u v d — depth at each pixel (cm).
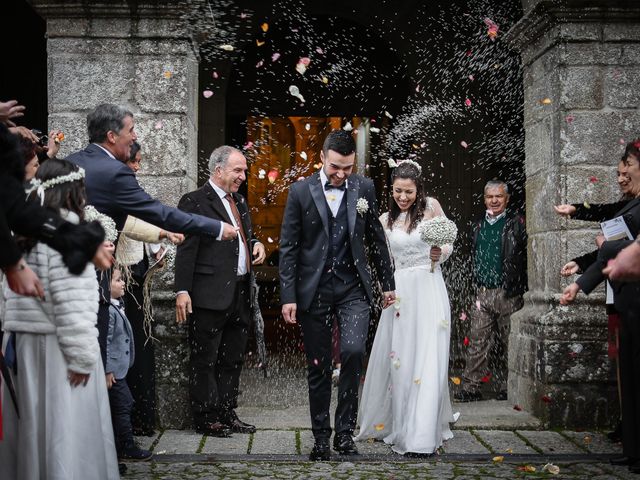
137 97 588
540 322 587
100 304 427
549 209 609
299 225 487
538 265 632
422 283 521
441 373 511
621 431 496
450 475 448
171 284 578
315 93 1080
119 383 471
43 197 343
